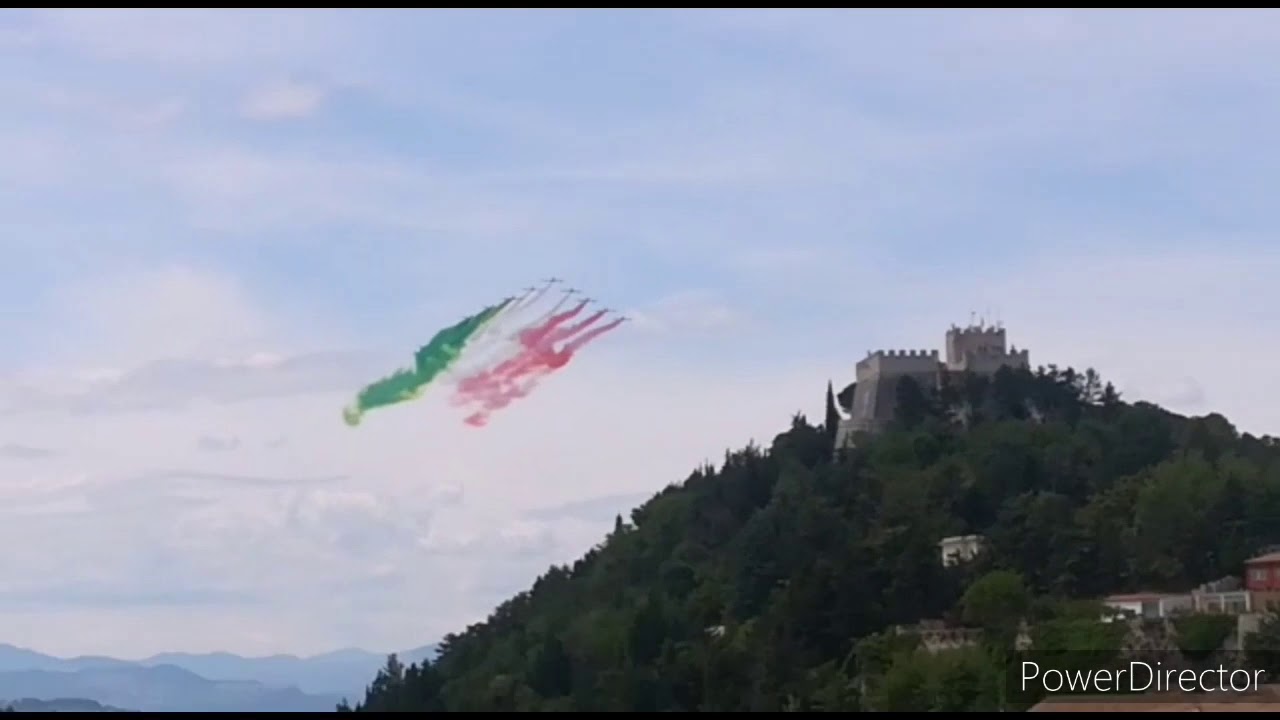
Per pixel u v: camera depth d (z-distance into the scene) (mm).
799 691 199500
